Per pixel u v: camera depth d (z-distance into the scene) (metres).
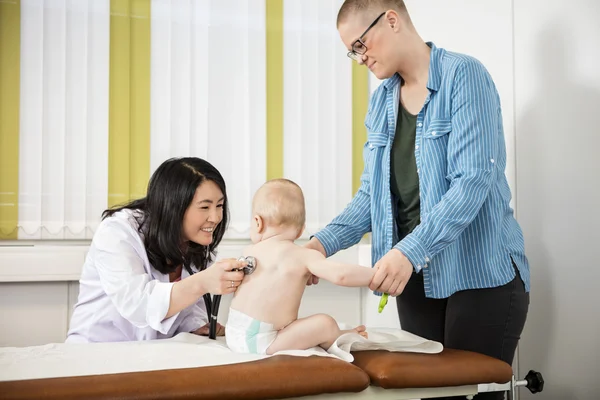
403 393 1.39
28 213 2.88
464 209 1.50
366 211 1.90
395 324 2.96
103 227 1.80
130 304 1.66
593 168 1.89
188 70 3.10
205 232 1.83
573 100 1.97
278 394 1.23
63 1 2.93
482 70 1.62
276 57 3.24
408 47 1.70
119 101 3.00
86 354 1.47
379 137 1.79
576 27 1.95
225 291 1.58
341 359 1.36
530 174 2.16
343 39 1.75
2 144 2.86
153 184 1.81
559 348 2.03
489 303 1.59
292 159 3.26
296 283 1.55
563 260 2.02
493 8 2.37
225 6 3.17
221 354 1.47
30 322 2.87
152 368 1.34
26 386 1.14
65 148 2.92
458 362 1.41
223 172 3.15
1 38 2.86
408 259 1.48
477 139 1.56
